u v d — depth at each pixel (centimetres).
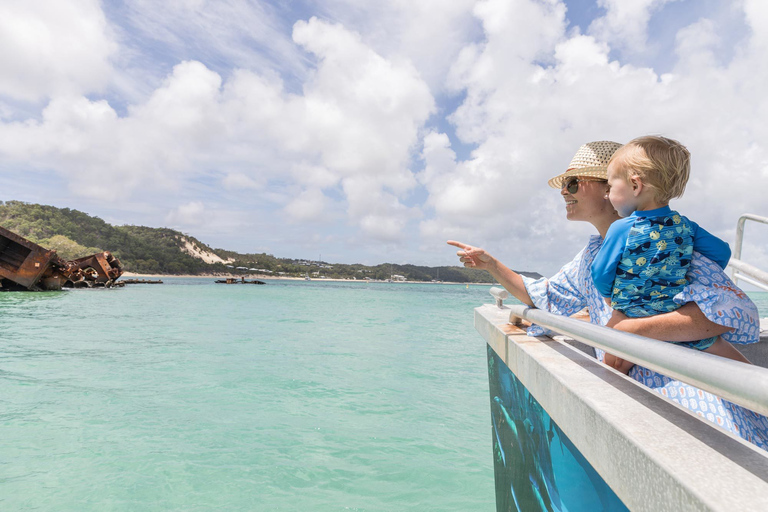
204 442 317
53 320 1098
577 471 101
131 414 372
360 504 238
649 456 58
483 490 258
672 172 108
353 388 486
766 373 43
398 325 1292
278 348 757
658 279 110
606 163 162
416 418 388
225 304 2069
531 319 136
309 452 306
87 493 240
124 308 1555
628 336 74
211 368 566
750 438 98
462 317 1692
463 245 181
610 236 118
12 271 1967
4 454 288
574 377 99
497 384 198
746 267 216
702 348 110
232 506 231
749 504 44
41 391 438
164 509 225
